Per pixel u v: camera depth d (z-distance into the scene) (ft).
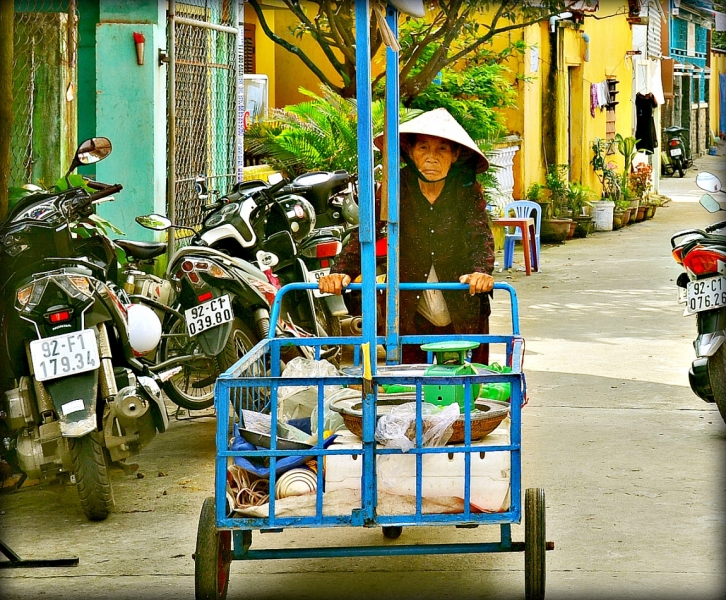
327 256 29.94
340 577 16.97
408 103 40.52
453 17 39.60
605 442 24.25
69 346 18.52
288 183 31.89
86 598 16.14
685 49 143.64
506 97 55.21
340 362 30.91
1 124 19.88
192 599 16.06
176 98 35.29
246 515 13.93
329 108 44.29
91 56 33.32
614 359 33.32
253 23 53.93
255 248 27.45
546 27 69.62
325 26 45.14
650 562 17.31
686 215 86.28
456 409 14.35
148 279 25.02
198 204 36.96
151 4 32.71
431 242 20.79
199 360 24.86
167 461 23.36
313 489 14.23
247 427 15.53
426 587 16.52
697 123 158.61
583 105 78.43
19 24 31.86
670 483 21.31
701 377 25.36
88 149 20.94
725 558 17.46
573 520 19.25
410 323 20.79
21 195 23.45
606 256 60.39
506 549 14.83
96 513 19.43
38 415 19.10
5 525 19.44
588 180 80.48
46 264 19.44
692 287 24.64
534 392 29.12
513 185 66.39
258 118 46.44
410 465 14.01
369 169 14.47
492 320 40.27
